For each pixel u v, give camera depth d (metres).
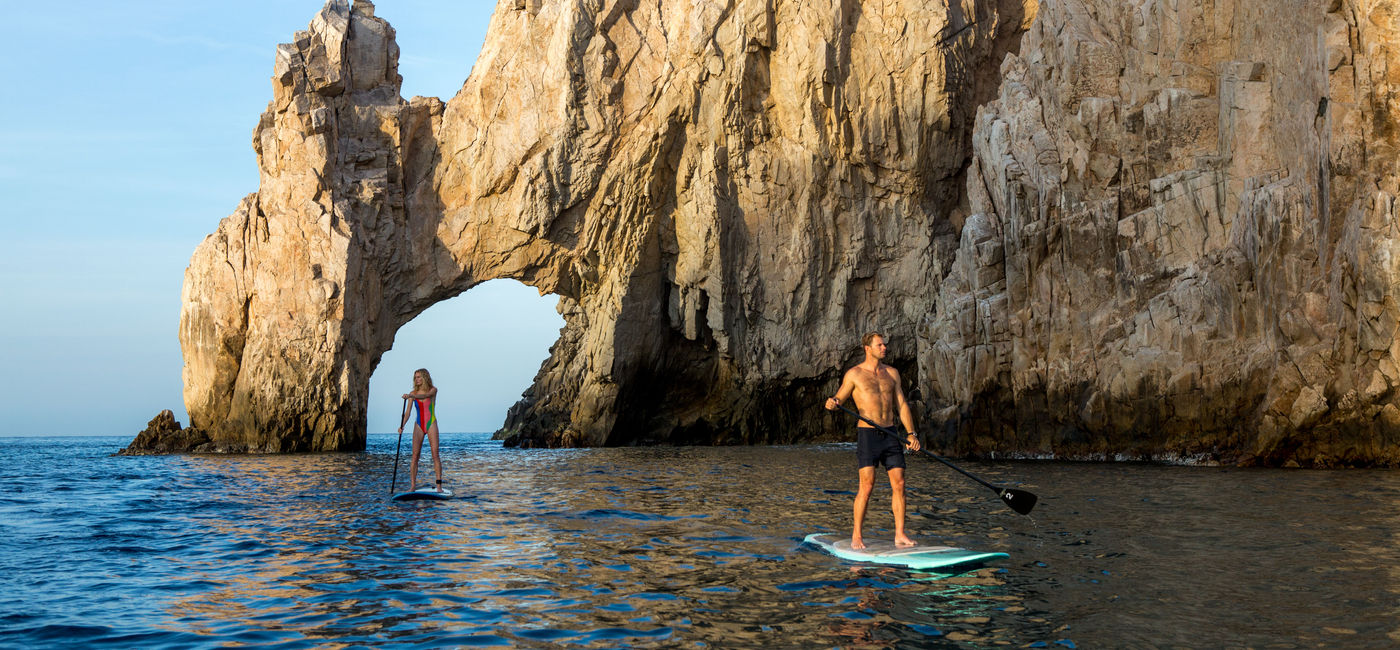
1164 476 16.67
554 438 39.34
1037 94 27.81
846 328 37.94
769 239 38.00
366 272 37.50
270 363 36.03
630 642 5.39
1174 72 24.27
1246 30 22.88
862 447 8.38
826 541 8.79
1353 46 18.50
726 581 7.06
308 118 37.25
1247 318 20.91
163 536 10.08
